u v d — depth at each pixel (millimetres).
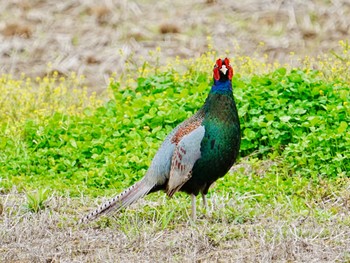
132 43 31516
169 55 30484
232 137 16688
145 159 20234
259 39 31297
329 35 31312
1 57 31172
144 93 23750
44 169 20625
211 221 16828
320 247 15016
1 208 17734
